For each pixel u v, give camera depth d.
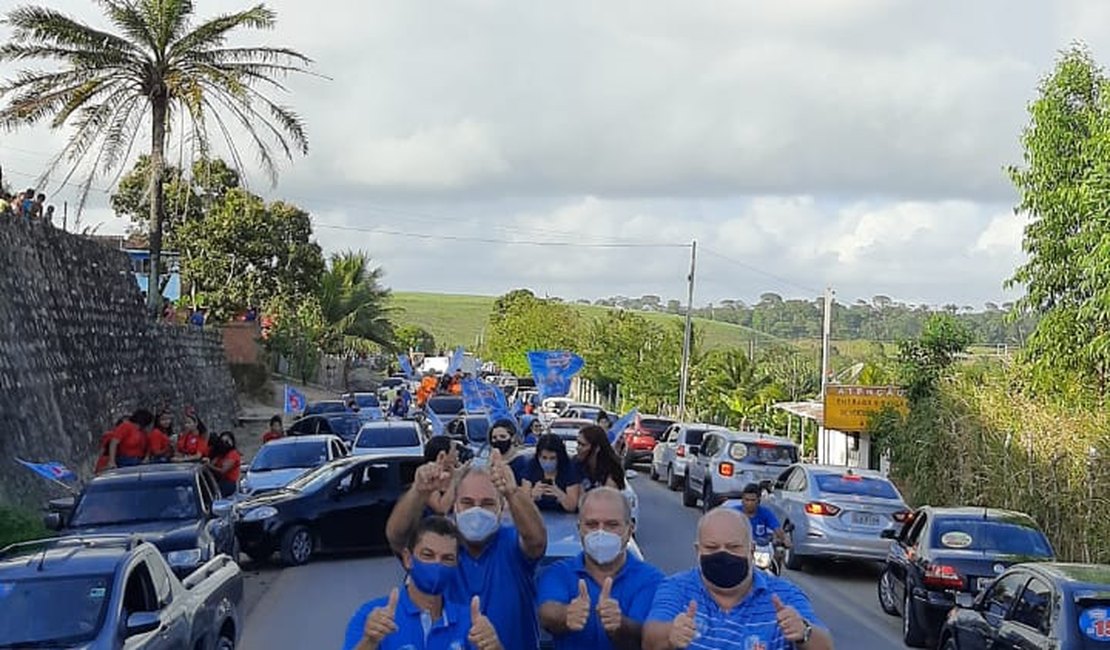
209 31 31.17
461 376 49.75
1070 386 21.52
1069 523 18.77
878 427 30.56
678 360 63.38
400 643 5.61
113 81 31.19
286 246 70.50
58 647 8.10
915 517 15.90
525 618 6.13
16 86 30.19
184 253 66.50
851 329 125.75
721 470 25.92
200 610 9.77
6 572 8.72
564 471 10.30
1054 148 23.12
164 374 38.38
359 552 20.62
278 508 19.31
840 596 18.16
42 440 23.16
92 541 9.54
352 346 92.44
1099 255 19.67
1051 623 9.70
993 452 21.14
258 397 60.47
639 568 6.11
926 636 14.07
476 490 5.97
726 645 5.47
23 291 24.55
